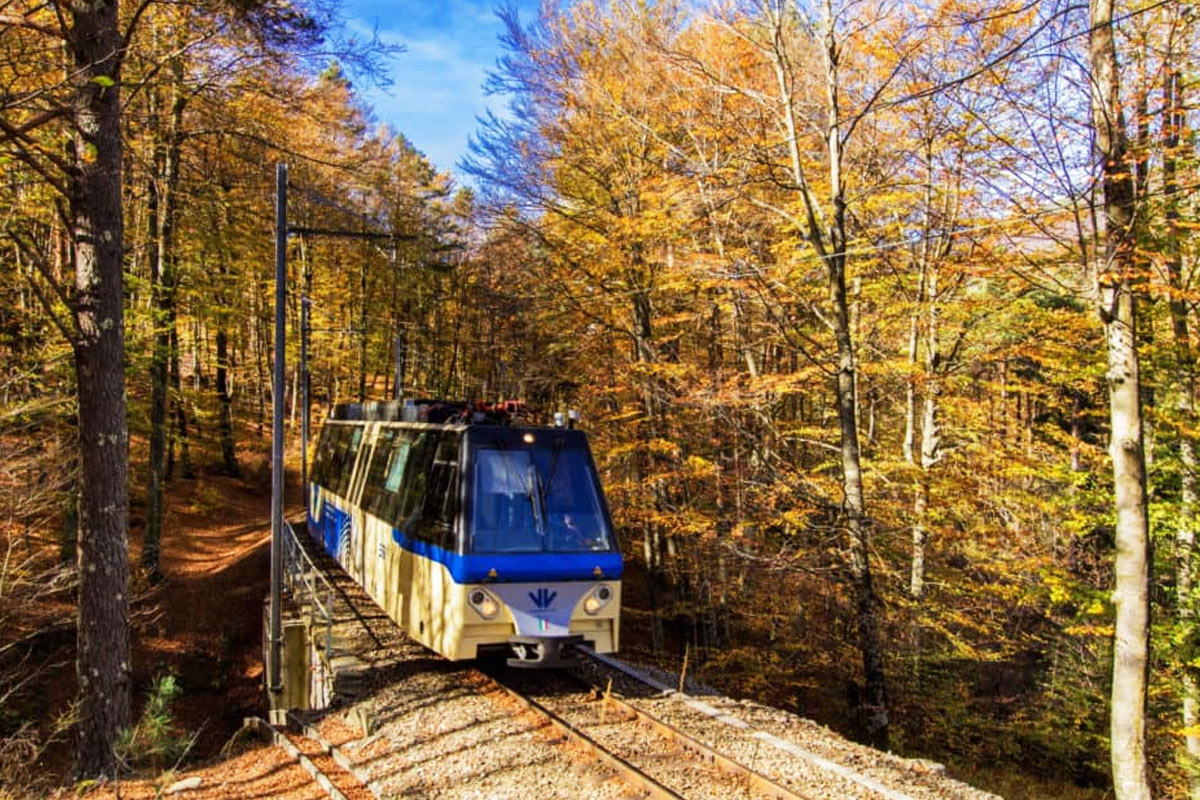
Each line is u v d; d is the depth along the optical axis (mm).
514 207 18688
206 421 36250
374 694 10633
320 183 24203
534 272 19688
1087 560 16625
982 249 10539
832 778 7484
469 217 19656
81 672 9117
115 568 9203
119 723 9188
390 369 45562
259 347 43031
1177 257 10883
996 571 15180
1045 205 10391
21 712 13836
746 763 7824
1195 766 13180
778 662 16594
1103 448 14688
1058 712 17203
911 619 14898
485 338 29703
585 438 11289
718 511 17203
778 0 13281
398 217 36781
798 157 13297
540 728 8914
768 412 16422
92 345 9078
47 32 8594
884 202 15078
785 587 16359
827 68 13156
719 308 17922
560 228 19281
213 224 20453
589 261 18922
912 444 17094
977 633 17312
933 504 15070
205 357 36719
